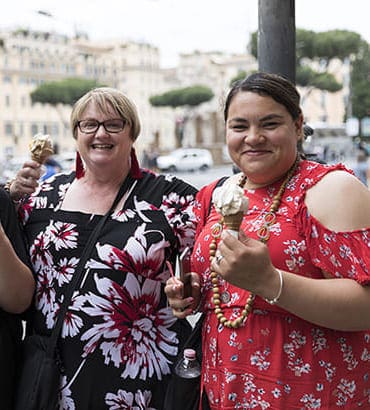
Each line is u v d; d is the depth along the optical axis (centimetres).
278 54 303
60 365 240
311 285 177
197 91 6094
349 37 4659
